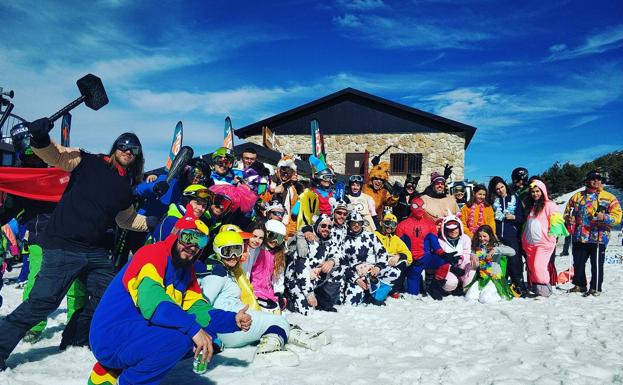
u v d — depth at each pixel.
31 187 4.87
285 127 20.98
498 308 6.33
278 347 3.85
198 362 2.61
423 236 7.59
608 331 4.84
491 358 3.93
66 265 3.59
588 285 8.34
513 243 7.57
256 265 5.25
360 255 6.76
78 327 4.02
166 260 2.79
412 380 3.36
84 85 3.74
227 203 4.82
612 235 20.53
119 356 2.61
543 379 3.35
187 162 5.43
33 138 3.43
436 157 19.84
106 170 3.77
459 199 9.52
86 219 3.64
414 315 5.85
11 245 7.32
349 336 4.66
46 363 3.63
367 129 20.41
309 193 7.04
